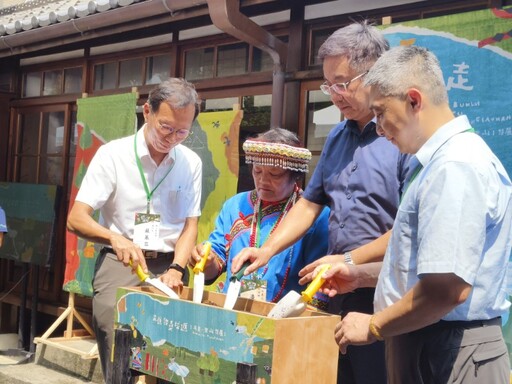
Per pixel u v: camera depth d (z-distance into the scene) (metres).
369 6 4.18
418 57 1.88
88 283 5.34
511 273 3.08
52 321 6.63
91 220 3.08
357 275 2.17
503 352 1.96
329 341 1.94
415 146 1.91
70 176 6.41
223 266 2.85
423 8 3.98
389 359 2.12
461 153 1.79
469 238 1.73
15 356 5.90
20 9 7.37
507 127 3.24
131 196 3.24
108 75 6.03
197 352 1.95
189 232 3.35
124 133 5.14
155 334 2.09
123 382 2.16
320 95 4.41
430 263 1.74
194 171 3.41
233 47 5.03
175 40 5.36
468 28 3.36
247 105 4.91
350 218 2.44
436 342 1.96
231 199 2.98
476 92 3.33
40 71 6.74
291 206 2.79
